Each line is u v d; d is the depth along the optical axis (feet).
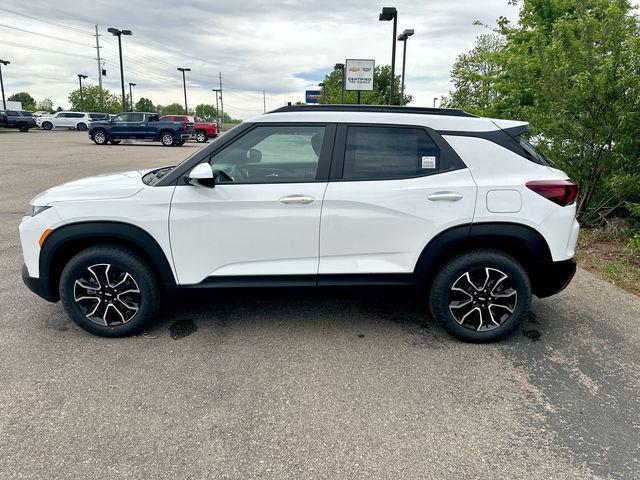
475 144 10.96
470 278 11.18
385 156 10.97
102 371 10.09
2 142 82.43
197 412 8.76
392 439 8.11
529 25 30.32
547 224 10.74
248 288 11.12
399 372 10.23
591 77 18.31
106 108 205.87
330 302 14.10
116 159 56.39
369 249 10.94
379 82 140.15
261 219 10.68
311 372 10.18
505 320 11.34
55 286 11.53
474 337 11.38
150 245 10.74
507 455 7.75
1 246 19.40
